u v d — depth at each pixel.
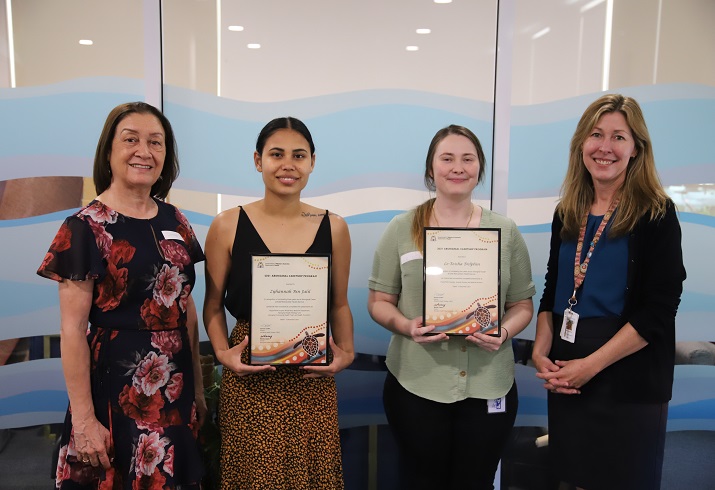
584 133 1.76
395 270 1.95
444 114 2.33
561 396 1.84
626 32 2.31
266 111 2.30
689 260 2.39
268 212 1.73
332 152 2.33
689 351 2.42
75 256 1.43
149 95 2.24
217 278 1.76
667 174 2.37
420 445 1.87
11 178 2.26
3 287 2.29
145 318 1.53
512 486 2.46
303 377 1.66
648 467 1.71
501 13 2.28
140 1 2.21
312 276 1.62
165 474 1.53
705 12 2.31
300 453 1.64
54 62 2.23
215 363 2.37
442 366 1.83
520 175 2.37
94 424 1.48
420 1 2.28
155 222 1.59
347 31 2.28
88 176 2.28
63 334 1.45
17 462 2.36
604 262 1.72
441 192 1.87
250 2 2.25
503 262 1.86
